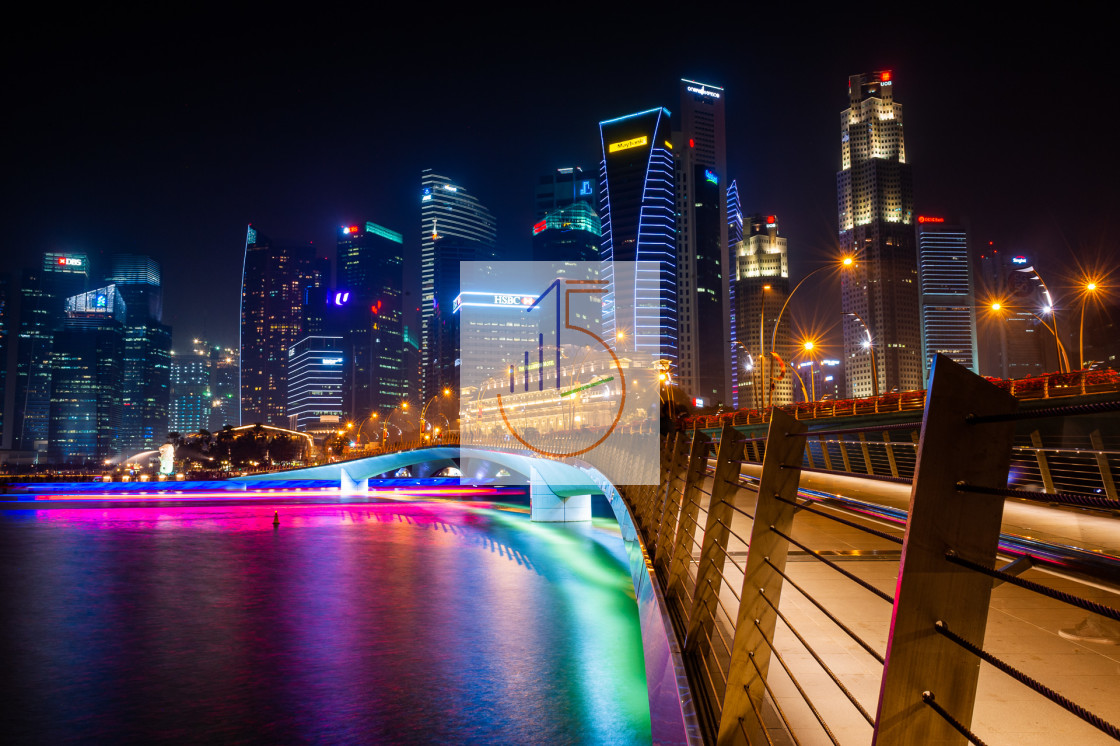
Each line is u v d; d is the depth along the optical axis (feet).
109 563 192.85
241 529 270.46
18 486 374.43
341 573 174.50
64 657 111.86
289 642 117.91
